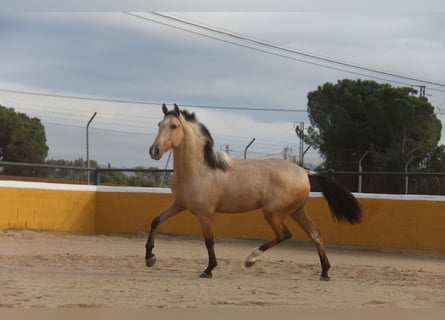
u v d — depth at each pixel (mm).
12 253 10984
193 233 15039
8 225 14555
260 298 7043
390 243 13453
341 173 14141
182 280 8422
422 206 13242
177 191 9047
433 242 13117
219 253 12328
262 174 9195
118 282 8000
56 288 7332
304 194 9336
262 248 9359
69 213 15312
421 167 26375
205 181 8891
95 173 16500
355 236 13727
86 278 8289
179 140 8828
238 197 9055
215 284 8117
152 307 6301
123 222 15539
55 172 21328
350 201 9648
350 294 7523
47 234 14547
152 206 15367
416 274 9844
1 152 27812
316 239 9312
